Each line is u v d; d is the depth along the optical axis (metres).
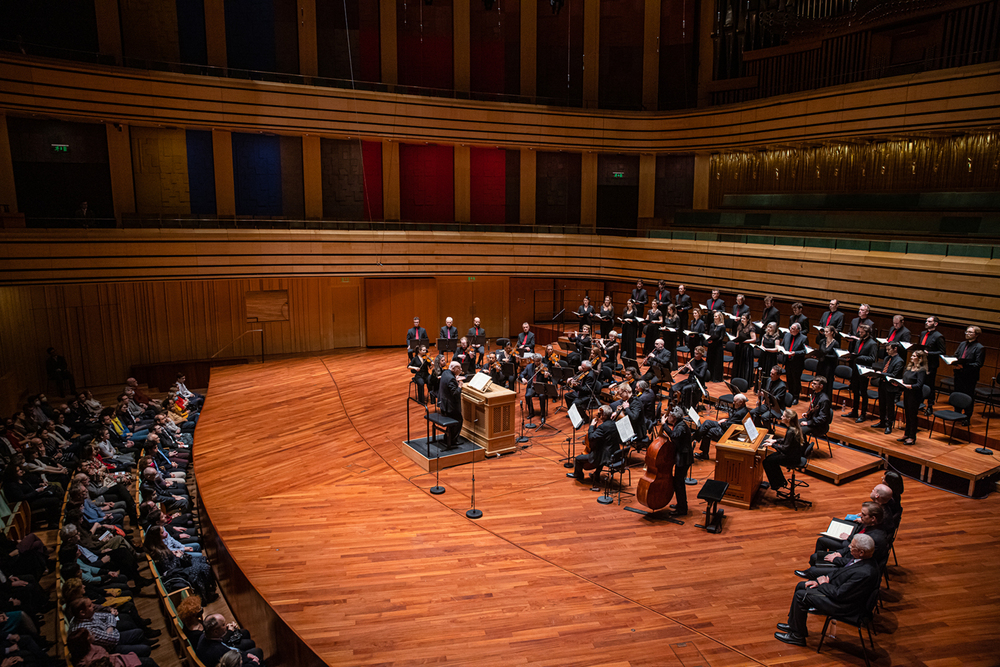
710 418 11.98
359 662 5.98
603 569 7.52
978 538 8.13
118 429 13.15
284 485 10.36
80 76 16.03
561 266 20.88
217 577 9.31
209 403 14.80
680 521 8.69
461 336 21.61
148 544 8.65
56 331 17.50
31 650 6.52
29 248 15.47
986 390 11.29
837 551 6.86
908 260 13.59
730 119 19.34
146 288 18.44
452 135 20.12
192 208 18.80
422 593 7.12
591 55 21.44
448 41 20.73
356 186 20.39
